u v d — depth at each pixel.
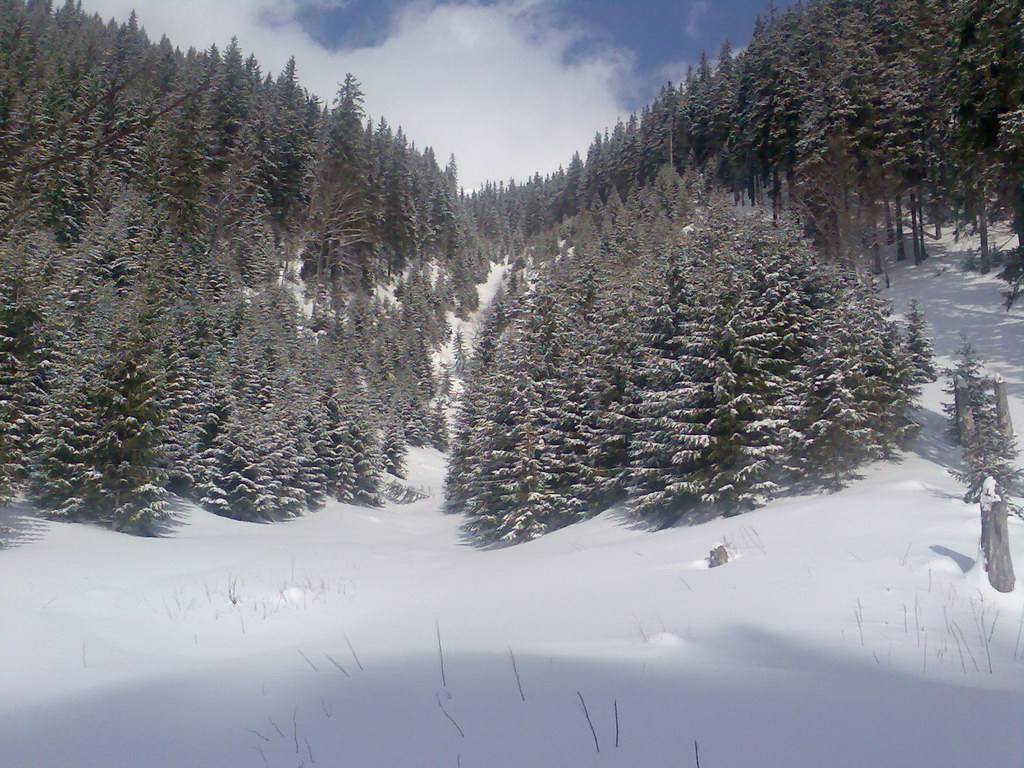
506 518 25.42
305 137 79.06
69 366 24.64
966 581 8.55
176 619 10.52
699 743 3.89
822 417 18.05
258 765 4.19
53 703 6.08
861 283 21.86
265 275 64.75
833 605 8.22
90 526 22.44
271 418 34.56
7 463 21.23
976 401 19.81
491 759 3.86
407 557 21.47
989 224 39.53
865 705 4.51
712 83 84.44
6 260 22.97
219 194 55.59
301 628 10.19
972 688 4.92
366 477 45.56
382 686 5.90
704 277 22.94
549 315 30.72
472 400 41.62
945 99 36.25
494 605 10.88
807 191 46.78
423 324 83.44
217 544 21.27
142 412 23.34
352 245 83.25
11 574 12.27
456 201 128.88
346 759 4.11
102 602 11.14
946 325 33.12
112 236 42.06
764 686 5.04
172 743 4.82
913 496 14.85
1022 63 26.31
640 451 21.56
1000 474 12.67
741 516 17.34
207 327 39.56
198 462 32.09
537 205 135.62
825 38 61.81
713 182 74.25
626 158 101.06
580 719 4.45
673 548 14.98
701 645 6.77
